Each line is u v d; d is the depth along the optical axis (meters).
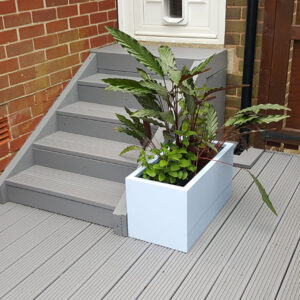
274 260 2.37
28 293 2.20
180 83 2.37
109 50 3.74
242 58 3.67
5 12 2.90
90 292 2.19
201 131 2.71
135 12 4.05
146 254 2.47
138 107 3.39
